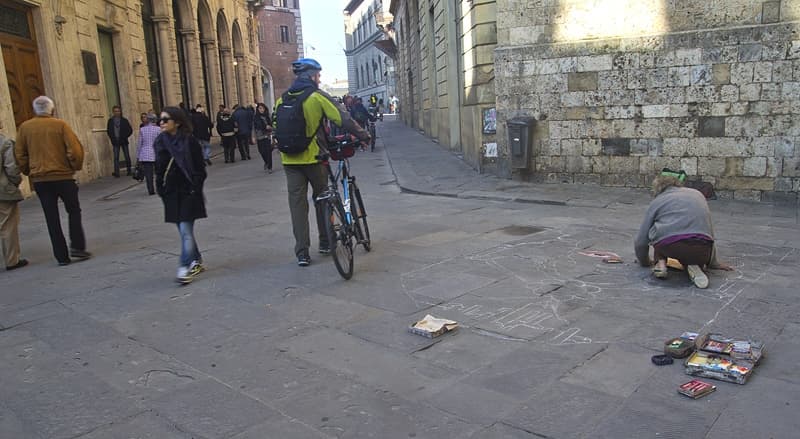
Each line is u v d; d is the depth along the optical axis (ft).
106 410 10.58
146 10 69.10
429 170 43.32
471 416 9.87
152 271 19.93
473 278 17.61
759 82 28.81
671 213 16.31
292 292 16.90
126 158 51.90
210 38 93.09
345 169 20.22
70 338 14.10
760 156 29.35
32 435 9.82
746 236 21.94
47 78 43.80
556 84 34.06
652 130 31.81
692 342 11.91
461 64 46.34
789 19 28.12
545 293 16.03
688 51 30.22
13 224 21.02
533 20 34.22
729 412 9.64
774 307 14.30
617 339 12.78
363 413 10.12
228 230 26.27
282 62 195.93
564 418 9.66
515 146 34.99
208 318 15.08
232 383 11.44
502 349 12.53
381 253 20.95
